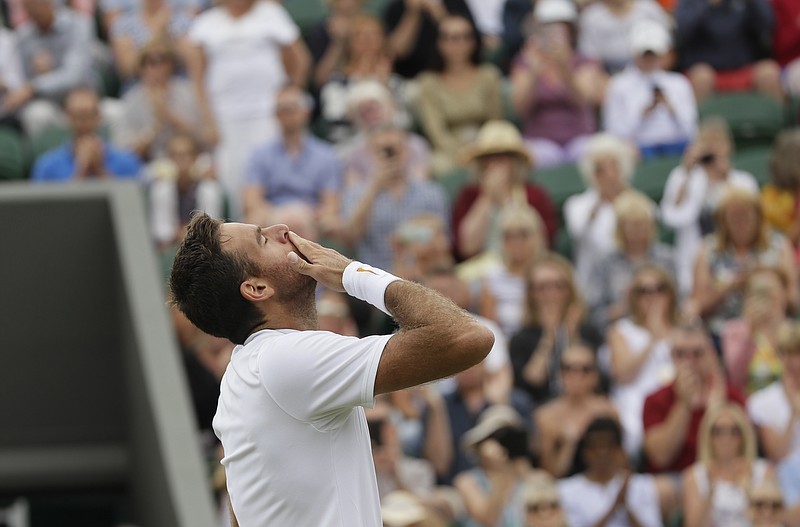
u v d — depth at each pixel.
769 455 27.92
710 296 31.11
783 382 28.30
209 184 32.62
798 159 33.50
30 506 27.97
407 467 25.70
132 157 33.28
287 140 33.03
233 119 35.03
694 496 26.19
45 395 27.02
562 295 29.05
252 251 12.07
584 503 25.83
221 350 26.95
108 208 27.00
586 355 27.09
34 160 34.44
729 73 40.50
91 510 28.25
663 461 27.38
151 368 24.38
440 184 35.03
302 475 11.59
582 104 37.06
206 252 12.07
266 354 11.65
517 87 37.22
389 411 26.52
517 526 25.25
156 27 37.97
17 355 26.77
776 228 33.69
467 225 32.50
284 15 36.06
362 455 11.86
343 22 38.34
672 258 31.52
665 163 35.75
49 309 26.78
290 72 36.06
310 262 12.06
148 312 25.25
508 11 41.22
